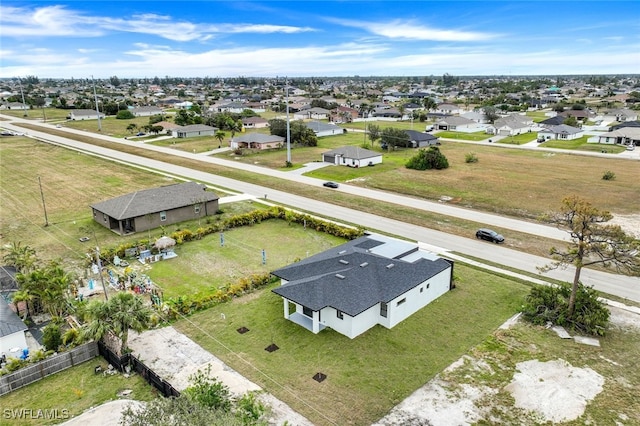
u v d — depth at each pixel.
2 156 93.69
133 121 163.12
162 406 18.45
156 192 54.00
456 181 72.88
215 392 20.67
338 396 23.61
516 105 197.88
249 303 33.88
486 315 32.03
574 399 23.41
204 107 196.25
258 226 52.09
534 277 38.16
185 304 32.59
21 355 27.23
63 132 132.75
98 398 23.73
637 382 24.73
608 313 30.27
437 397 23.55
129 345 28.36
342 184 71.44
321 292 30.62
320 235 48.91
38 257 42.41
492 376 25.27
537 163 87.62
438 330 30.06
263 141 102.44
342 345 28.34
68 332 28.02
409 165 83.12
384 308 30.38
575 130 120.38
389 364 26.36
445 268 34.72
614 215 54.53
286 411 22.44
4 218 54.44
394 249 37.38
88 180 73.44
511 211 57.00
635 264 30.95
